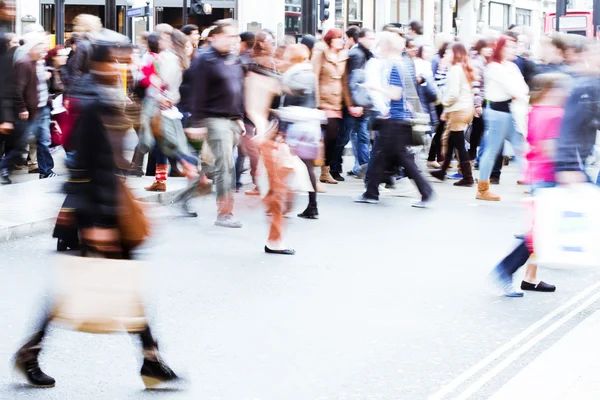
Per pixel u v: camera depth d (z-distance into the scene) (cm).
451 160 2070
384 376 686
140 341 646
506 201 1590
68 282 619
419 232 1280
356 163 1900
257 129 1138
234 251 1125
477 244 1198
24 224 1192
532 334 804
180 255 1095
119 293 616
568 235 833
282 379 676
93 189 618
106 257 623
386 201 1568
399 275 1016
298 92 1305
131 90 1423
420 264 1074
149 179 1625
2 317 818
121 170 625
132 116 631
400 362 719
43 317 641
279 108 1345
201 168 1358
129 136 626
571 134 838
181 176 1709
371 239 1223
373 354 738
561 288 979
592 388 630
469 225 1340
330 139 1738
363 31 1705
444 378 684
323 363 713
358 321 832
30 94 1499
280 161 1109
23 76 1486
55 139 1827
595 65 850
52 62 1808
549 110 848
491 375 691
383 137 1509
